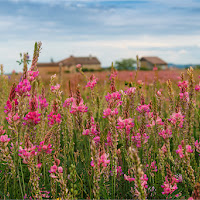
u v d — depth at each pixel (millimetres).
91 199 2320
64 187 2016
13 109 2119
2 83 5047
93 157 1857
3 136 2145
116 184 2508
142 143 2523
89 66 86500
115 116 2221
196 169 2648
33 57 2438
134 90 3057
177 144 2869
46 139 2336
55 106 2744
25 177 2807
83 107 2596
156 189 2469
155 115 2637
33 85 2434
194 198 1678
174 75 8719
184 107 3074
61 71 7047
